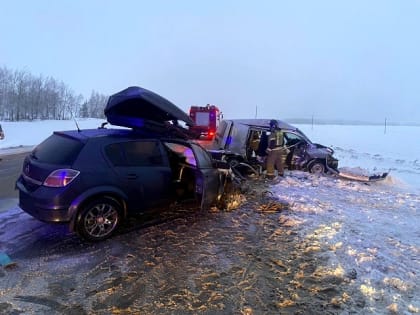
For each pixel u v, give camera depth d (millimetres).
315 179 9867
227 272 3926
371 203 7250
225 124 11742
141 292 3451
